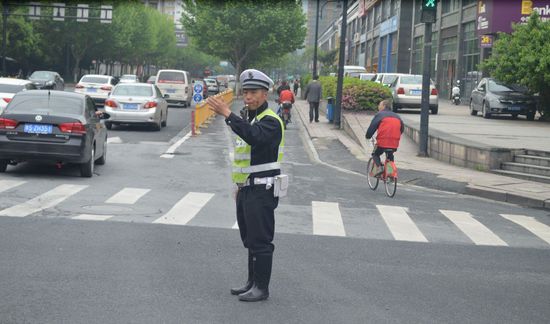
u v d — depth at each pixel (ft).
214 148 72.18
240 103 167.53
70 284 22.68
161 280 23.63
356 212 40.19
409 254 29.89
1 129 46.14
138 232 31.32
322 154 71.61
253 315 20.35
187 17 222.48
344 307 21.58
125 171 52.80
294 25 221.46
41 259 25.80
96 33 260.83
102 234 30.55
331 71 237.86
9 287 22.11
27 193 40.73
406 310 21.59
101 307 20.42
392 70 225.35
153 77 184.34
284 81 111.34
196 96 93.25
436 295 23.56
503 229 37.60
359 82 109.29
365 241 32.12
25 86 80.79
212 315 20.17
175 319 19.63
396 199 46.19
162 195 42.73
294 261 27.45
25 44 218.38
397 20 215.51
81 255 26.63
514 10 123.95
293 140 85.46
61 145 46.26
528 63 97.30
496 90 103.14
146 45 329.31
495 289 24.82
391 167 46.68
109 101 85.30
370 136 47.96
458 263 28.71
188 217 35.76
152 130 88.53
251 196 21.47
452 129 80.38
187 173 53.42
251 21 214.90
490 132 77.77
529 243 34.04
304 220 36.73
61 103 48.49
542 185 52.85
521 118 105.81
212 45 217.77
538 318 21.53
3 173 48.16
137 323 19.13
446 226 37.40
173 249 28.35
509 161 59.82
